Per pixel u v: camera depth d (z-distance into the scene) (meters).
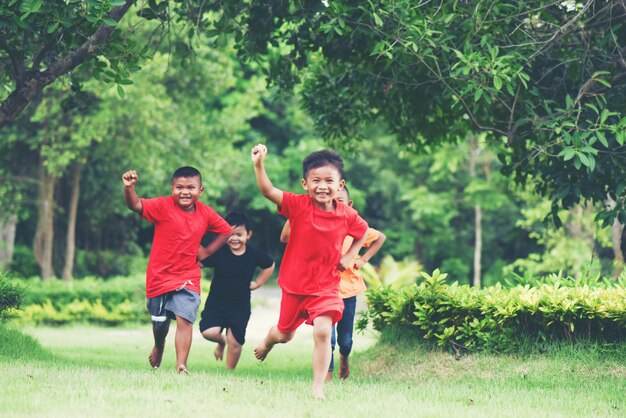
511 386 7.75
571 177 9.86
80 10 8.62
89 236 32.56
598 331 8.70
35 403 5.29
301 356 13.62
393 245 41.34
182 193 7.93
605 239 22.45
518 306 8.78
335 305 6.17
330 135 13.15
